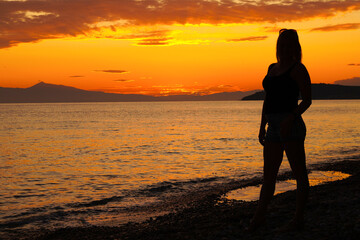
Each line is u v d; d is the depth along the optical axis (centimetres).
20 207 1113
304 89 372
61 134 4706
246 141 3450
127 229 754
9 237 796
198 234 499
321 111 11706
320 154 2373
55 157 2536
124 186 1445
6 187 1479
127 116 11050
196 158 2312
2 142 3716
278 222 501
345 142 3159
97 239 632
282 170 1661
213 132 4731
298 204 425
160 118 9481
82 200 1204
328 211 573
